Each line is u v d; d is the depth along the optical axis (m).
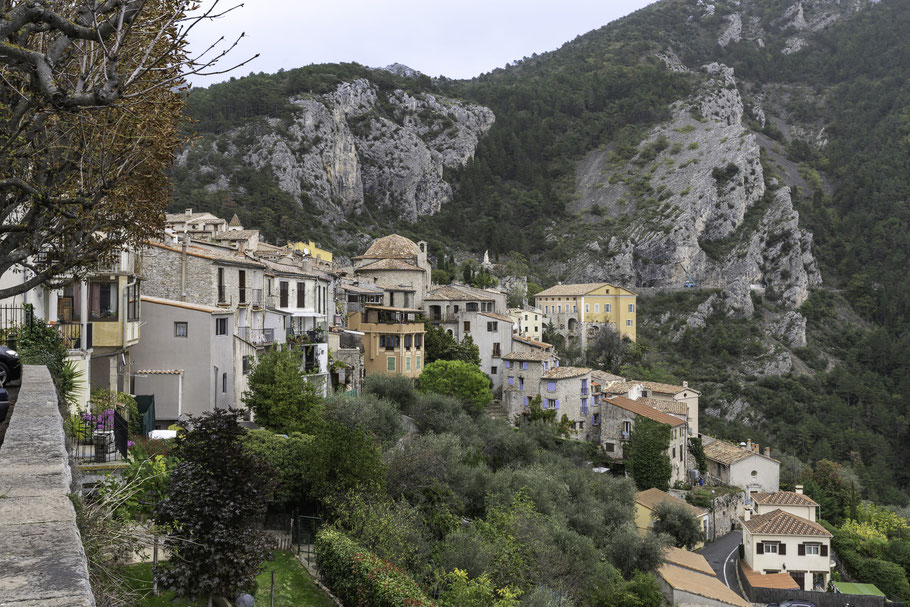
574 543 43.62
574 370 86.69
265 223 185.50
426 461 41.50
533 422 77.44
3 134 13.58
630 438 77.88
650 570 52.44
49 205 14.20
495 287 163.25
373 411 48.16
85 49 14.28
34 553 5.17
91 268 20.05
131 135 16.62
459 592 27.89
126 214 19.11
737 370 181.75
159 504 19.66
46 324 26.95
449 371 75.75
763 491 83.56
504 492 46.09
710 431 140.00
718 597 51.22
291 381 42.72
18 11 10.46
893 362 185.50
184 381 41.31
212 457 20.09
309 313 57.34
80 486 12.25
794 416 156.75
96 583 11.45
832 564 68.44
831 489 94.81
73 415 22.59
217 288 45.91
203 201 186.62
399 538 31.27
